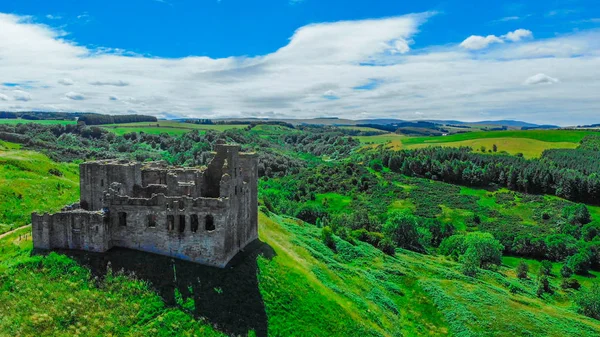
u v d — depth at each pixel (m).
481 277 115.25
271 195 196.62
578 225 174.25
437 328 82.50
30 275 54.56
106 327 50.19
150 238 62.72
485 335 78.62
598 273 140.50
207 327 53.91
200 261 62.97
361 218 156.62
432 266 117.19
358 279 91.94
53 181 109.81
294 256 86.38
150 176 74.94
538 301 102.94
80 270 56.72
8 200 90.50
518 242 162.12
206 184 75.44
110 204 62.56
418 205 199.00
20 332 47.00
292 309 64.38
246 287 62.91
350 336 65.12
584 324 87.06
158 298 55.44
